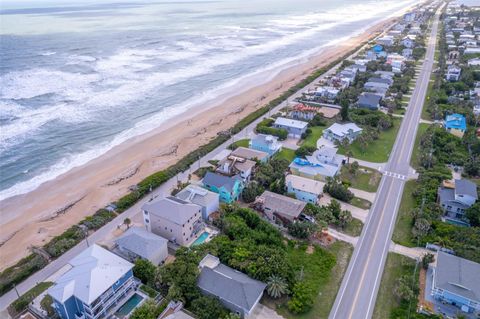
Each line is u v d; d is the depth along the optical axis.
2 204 71.19
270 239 57.31
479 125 102.75
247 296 45.50
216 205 65.94
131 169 83.69
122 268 46.62
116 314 45.47
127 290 47.66
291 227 60.31
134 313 43.91
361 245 59.03
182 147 94.25
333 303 48.34
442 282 47.53
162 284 49.00
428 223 59.19
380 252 57.44
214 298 45.69
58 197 73.44
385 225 63.78
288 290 48.38
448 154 86.06
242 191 71.25
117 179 79.38
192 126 108.00
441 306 47.16
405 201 70.56
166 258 55.91
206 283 47.50
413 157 87.94
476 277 47.78
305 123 101.56
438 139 91.88
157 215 58.28
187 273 48.91
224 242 55.88
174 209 58.41
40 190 75.94
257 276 49.62
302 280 50.97
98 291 42.75
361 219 65.44
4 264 55.25
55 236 61.03
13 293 49.44
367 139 93.69
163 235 59.69
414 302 47.69
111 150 93.19
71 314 43.25
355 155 89.06
